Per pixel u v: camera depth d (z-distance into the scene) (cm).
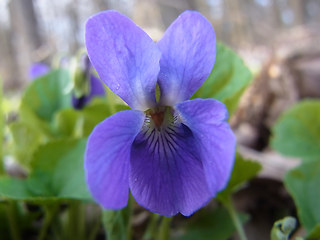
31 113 5
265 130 7
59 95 6
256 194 5
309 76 8
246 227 5
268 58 9
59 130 5
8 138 6
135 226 5
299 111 5
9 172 5
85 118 5
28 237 5
